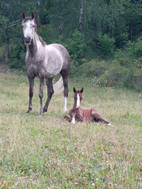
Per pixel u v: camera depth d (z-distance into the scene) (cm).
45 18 3353
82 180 507
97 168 556
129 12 2933
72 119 935
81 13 2733
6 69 2703
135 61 2373
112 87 2116
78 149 647
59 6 2830
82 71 2453
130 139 777
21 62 2752
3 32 2872
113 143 719
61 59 1185
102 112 1204
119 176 514
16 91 1689
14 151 604
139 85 2102
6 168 529
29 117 974
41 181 494
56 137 732
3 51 3119
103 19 2725
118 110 1246
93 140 726
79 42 2653
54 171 529
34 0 2853
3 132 753
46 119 963
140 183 498
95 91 1961
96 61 2614
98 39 2705
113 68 2284
